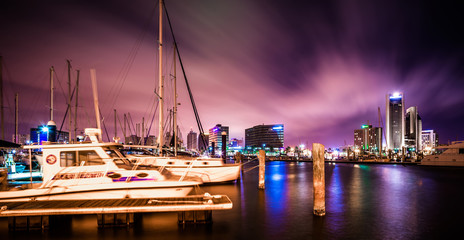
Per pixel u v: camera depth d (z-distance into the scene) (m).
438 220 12.98
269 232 10.93
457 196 20.14
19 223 10.11
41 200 10.88
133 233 10.06
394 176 38.53
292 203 16.61
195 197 11.34
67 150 11.70
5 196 10.80
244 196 18.97
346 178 35.50
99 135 12.64
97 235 9.83
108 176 11.98
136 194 11.66
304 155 174.25
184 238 9.77
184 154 32.94
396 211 14.80
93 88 13.15
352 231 11.20
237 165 23.56
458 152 57.12
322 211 13.28
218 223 11.75
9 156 20.61
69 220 11.47
